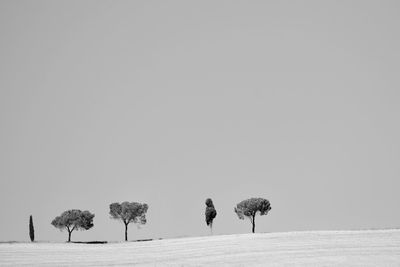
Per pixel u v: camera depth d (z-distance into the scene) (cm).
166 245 8612
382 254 6431
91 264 6775
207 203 11712
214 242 8319
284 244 7462
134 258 7238
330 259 6144
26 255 7725
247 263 6153
